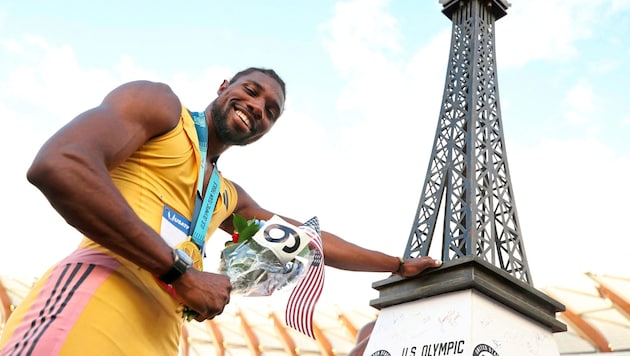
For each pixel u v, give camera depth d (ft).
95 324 5.57
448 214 20.49
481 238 19.17
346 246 11.60
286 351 73.56
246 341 75.25
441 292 14.94
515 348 14.61
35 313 5.62
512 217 21.24
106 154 5.60
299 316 7.71
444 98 25.38
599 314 53.36
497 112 24.48
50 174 5.04
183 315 6.63
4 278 64.59
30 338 5.31
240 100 7.75
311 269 7.82
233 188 8.73
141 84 6.45
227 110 7.68
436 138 24.08
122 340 5.75
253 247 7.29
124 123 5.92
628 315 51.08
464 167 21.71
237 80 8.15
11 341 5.45
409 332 15.24
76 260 6.05
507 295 14.99
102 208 5.27
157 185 6.45
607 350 55.21
